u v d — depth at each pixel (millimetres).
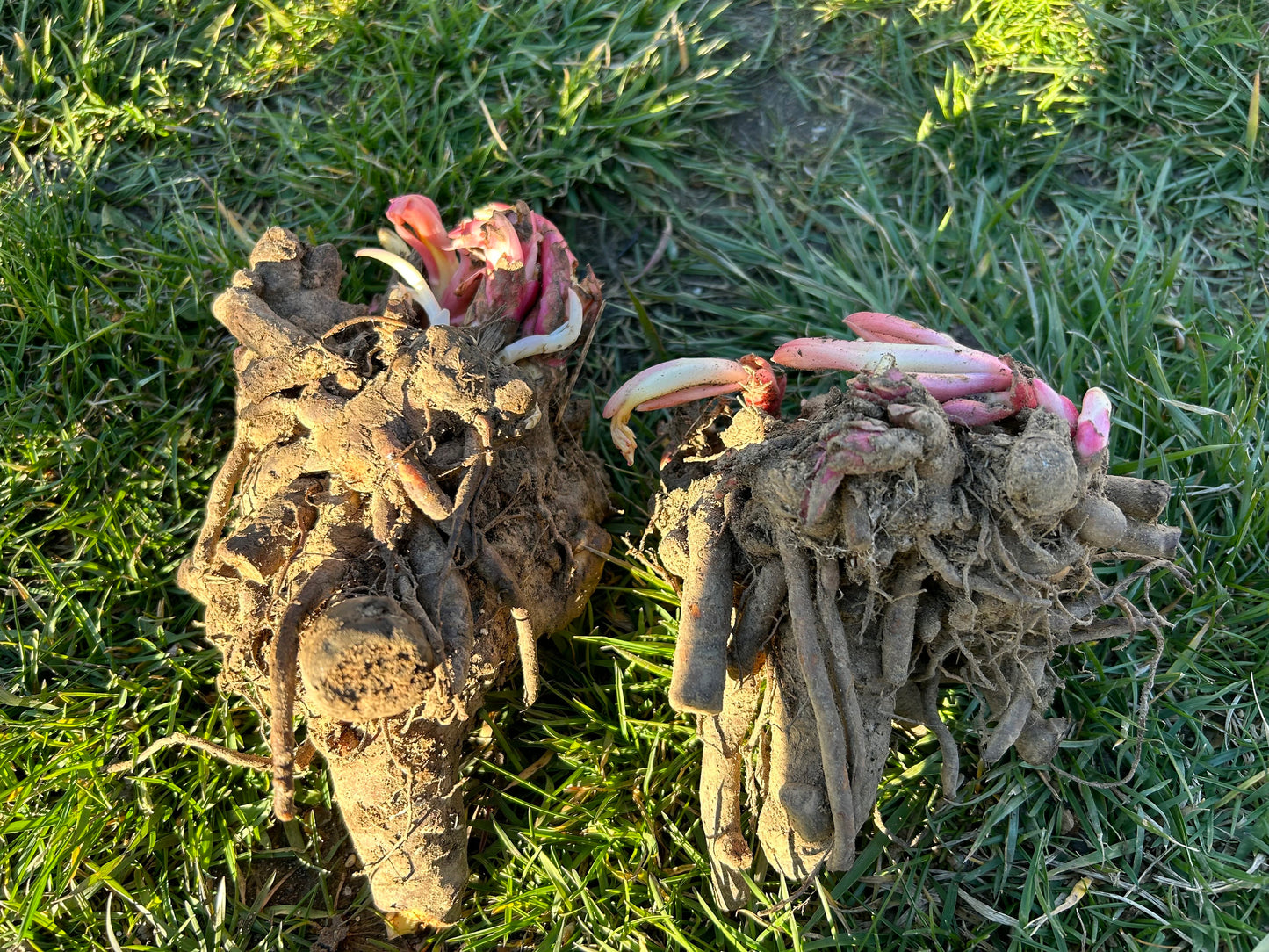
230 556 328
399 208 406
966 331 482
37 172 509
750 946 372
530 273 396
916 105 533
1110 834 398
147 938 389
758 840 391
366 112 521
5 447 451
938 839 394
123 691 416
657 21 541
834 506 320
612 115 517
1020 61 535
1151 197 511
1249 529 430
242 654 336
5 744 404
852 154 523
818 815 339
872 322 387
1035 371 370
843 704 333
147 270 481
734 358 486
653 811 400
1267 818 393
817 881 380
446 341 345
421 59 531
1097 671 408
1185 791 396
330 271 403
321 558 323
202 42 545
